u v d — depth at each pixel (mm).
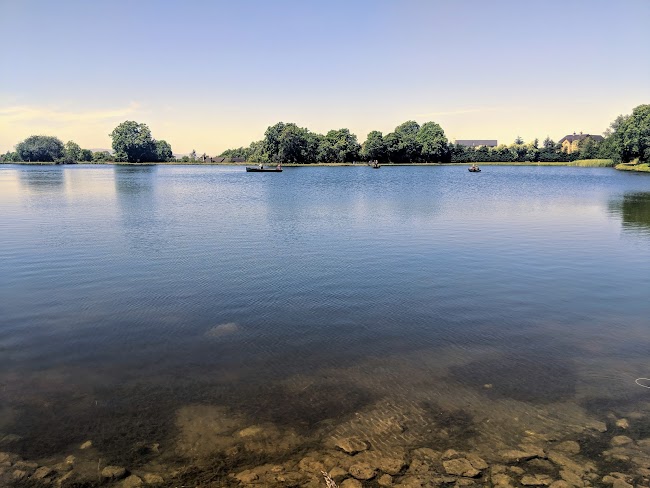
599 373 9734
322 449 7254
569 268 18500
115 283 16234
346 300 14414
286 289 15539
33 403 8555
